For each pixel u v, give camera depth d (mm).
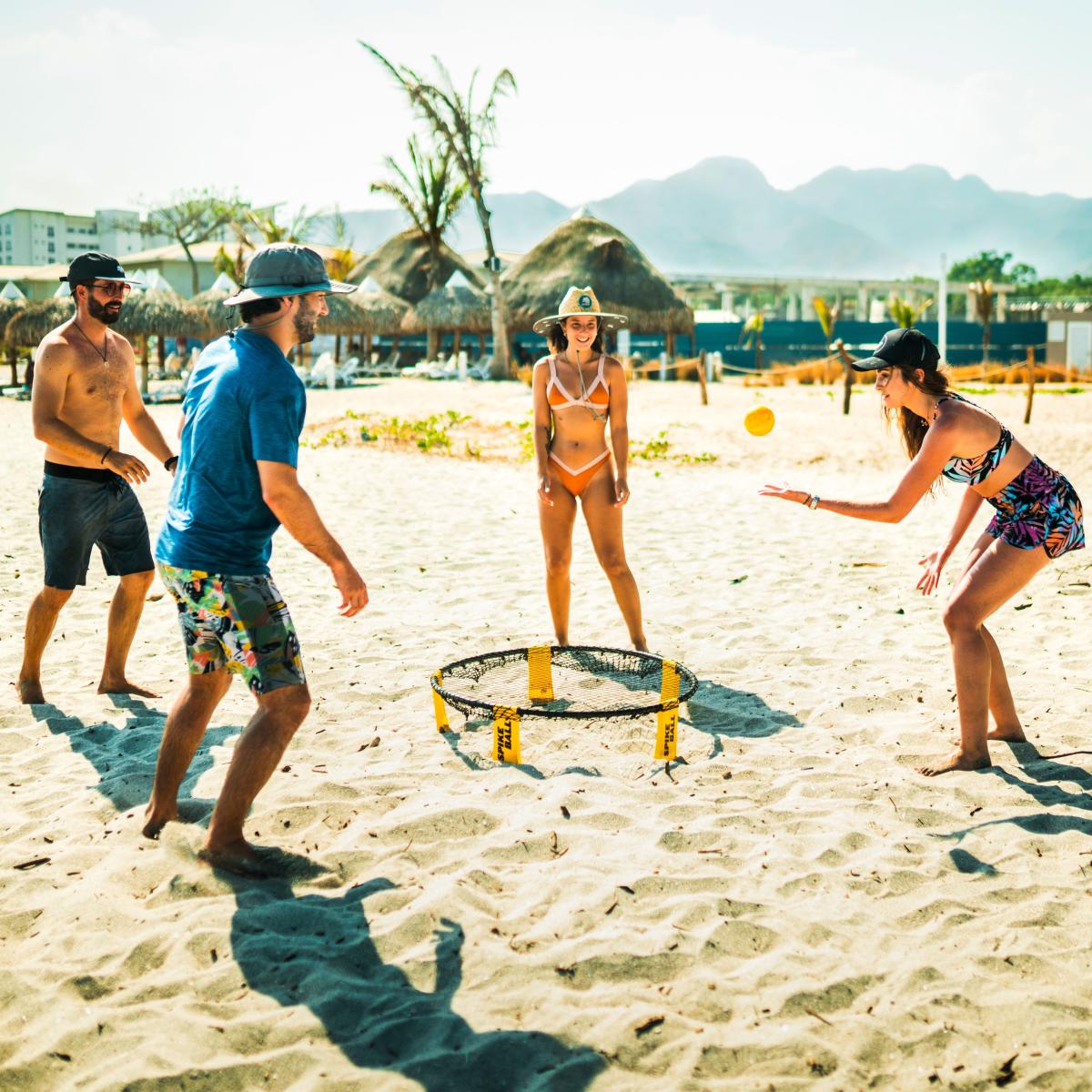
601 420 5281
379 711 4746
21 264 107125
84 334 4594
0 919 2949
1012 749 4145
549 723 4547
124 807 3711
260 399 3049
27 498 10367
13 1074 2312
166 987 2633
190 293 56656
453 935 2871
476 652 5617
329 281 3240
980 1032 2469
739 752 4227
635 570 7547
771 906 3004
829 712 4645
